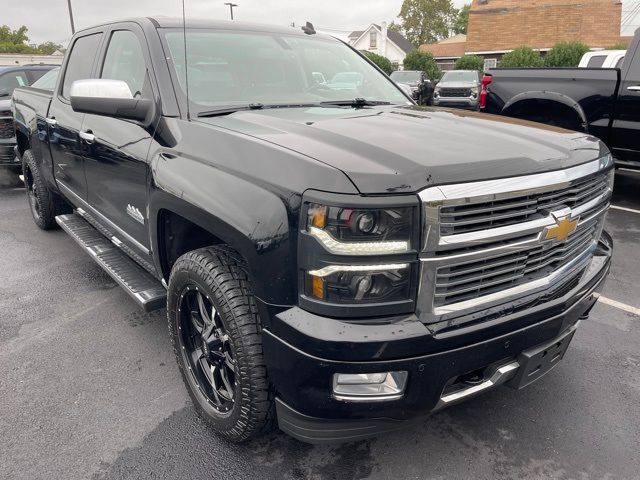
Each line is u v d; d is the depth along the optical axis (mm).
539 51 32938
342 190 1724
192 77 2869
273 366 1959
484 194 1831
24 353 3244
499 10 35438
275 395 2078
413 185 1746
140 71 3008
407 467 2357
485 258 1910
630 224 5953
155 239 2689
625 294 4160
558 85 6500
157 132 2650
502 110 7078
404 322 1803
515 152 2066
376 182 1732
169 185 2389
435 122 2533
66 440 2490
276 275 1857
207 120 2570
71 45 4281
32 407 2729
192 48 3014
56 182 4516
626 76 5965
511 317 2008
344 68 3615
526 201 1974
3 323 3627
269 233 1855
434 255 1792
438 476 2307
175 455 2402
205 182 2188
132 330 3535
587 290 2408
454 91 19422
